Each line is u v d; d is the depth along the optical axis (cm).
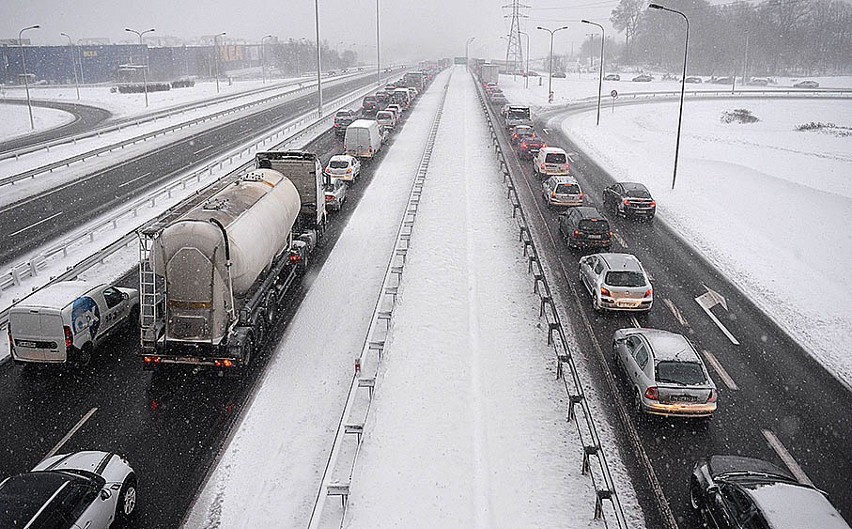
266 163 2500
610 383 1611
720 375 1672
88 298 1708
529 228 2936
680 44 16075
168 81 13012
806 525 948
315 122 5772
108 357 1730
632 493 1216
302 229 2534
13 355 1609
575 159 4750
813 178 4212
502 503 1166
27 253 2550
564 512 1148
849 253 2697
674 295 2212
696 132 6538
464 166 4234
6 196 3462
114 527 1115
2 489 1006
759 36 15438
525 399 1517
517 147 4828
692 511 1170
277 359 1716
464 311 2000
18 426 1411
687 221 3175
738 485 1058
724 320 2014
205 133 5662
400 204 3284
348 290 2181
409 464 1262
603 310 2034
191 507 1170
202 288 1545
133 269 2342
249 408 1485
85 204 3288
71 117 7219
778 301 2177
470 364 1664
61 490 1008
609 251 2656
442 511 1135
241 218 1711
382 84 10931
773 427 1442
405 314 1967
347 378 1611
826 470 1294
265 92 9788
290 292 2166
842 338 1900
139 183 3744
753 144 5725
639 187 3209
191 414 1466
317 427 1409
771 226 3097
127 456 1311
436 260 2453
